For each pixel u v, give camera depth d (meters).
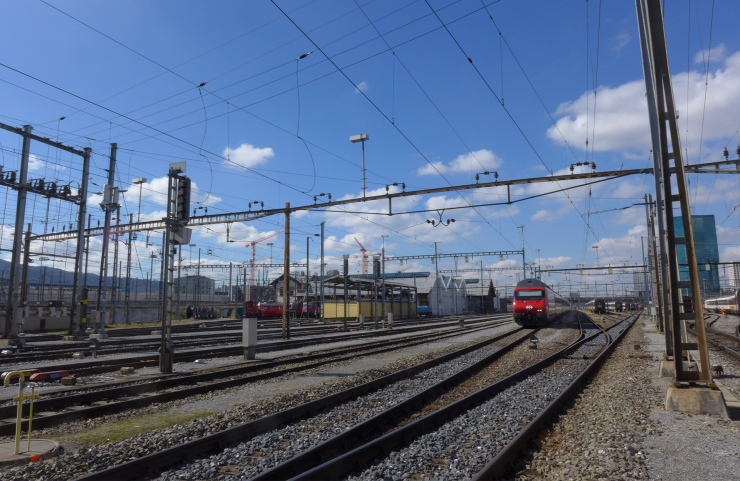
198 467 6.24
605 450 6.88
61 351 20.48
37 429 8.10
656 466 6.35
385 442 6.97
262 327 43.50
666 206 9.77
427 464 6.45
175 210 15.26
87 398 10.28
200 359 18.45
